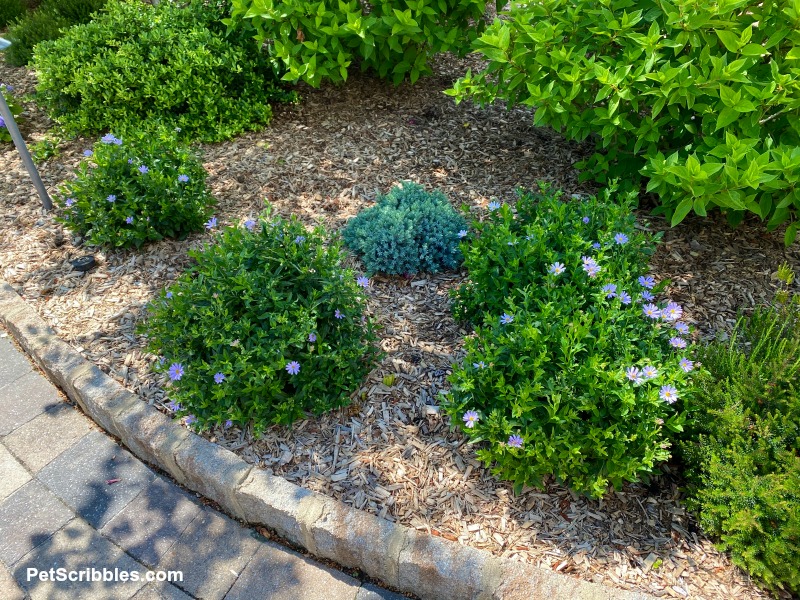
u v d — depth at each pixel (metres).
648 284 2.63
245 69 4.47
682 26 2.93
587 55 3.47
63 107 4.53
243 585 2.20
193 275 3.31
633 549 2.15
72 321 3.11
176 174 3.56
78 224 3.56
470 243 3.29
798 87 2.77
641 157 3.56
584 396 2.20
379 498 2.31
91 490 2.51
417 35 4.12
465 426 2.27
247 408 2.52
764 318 2.79
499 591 1.98
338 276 2.68
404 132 4.46
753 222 3.57
